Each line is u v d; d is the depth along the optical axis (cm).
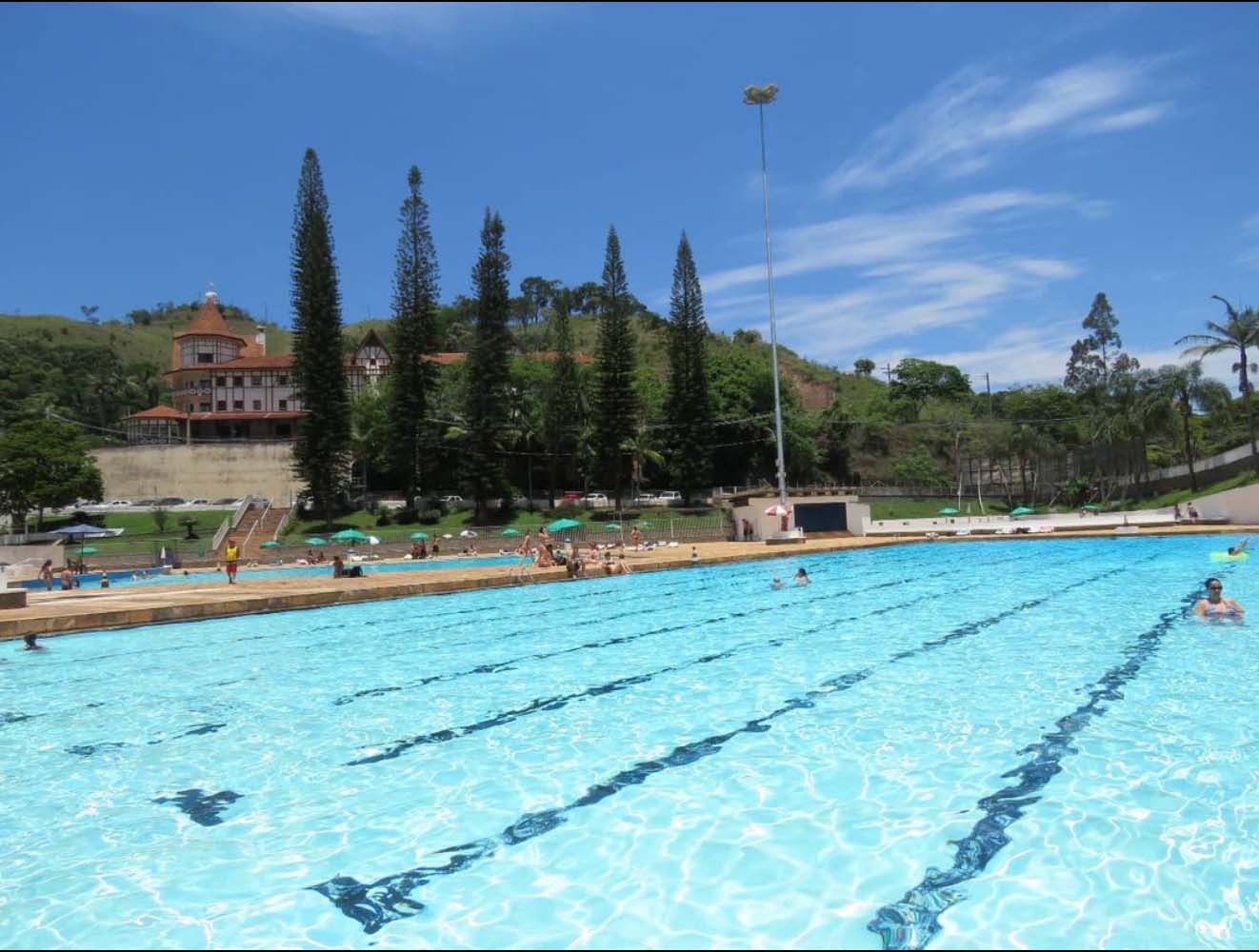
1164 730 586
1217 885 360
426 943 328
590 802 482
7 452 4166
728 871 383
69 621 1238
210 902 373
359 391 5922
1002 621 1140
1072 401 6788
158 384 10188
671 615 1351
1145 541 2788
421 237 4644
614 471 4862
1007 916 337
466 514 4694
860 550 2877
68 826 472
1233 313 4238
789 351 10681
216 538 3756
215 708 754
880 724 625
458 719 693
